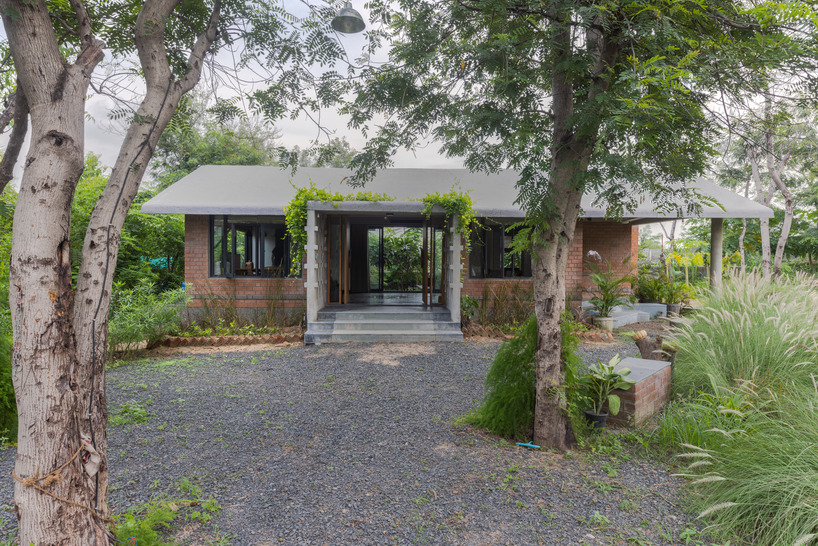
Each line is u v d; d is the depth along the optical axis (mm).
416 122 4289
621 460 4285
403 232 16969
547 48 3547
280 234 12242
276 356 8930
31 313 2217
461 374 7582
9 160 3273
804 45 2980
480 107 3664
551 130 4082
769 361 5434
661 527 3232
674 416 4766
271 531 3178
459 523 3279
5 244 8773
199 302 11844
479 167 4004
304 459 4367
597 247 13938
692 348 5867
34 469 2260
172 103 2795
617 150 3186
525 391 4816
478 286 12305
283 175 13516
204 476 4016
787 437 3717
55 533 2281
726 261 17578
